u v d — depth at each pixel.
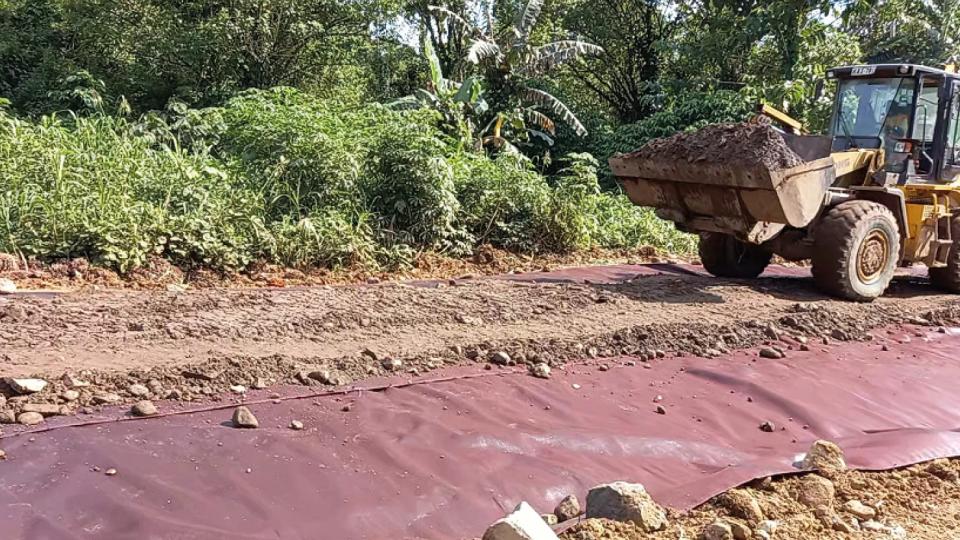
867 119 8.94
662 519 3.24
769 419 4.66
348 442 3.69
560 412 4.37
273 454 3.49
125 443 3.44
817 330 6.54
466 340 5.40
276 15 16.95
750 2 20.09
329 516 3.11
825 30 18.69
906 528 3.54
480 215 10.26
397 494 3.32
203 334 5.08
